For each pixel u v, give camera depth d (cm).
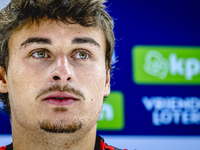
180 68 877
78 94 328
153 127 845
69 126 321
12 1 370
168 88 866
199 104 870
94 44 353
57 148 339
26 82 330
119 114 839
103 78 362
